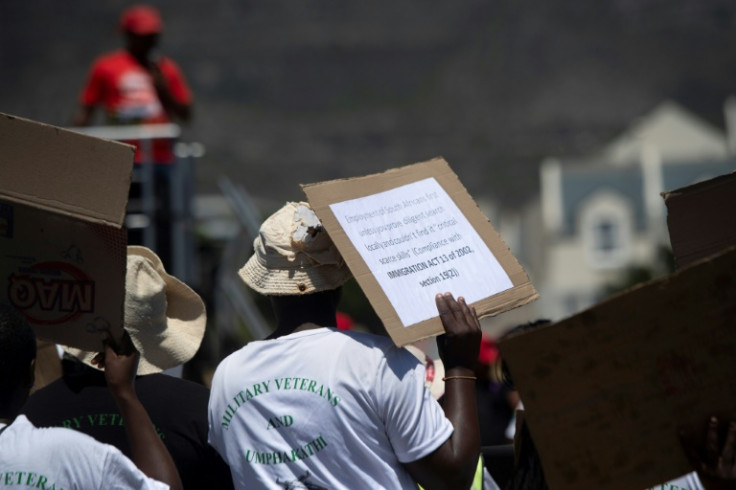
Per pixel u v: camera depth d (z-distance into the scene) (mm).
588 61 163250
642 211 96250
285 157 147750
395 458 5410
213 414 5605
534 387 4934
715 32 163750
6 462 4887
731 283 4855
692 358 4902
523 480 5898
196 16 174625
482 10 171375
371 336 5539
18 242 5547
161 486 4992
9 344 4996
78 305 5590
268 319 22016
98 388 6090
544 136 143875
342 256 5418
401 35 169000
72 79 168625
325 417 5352
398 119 156500
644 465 4941
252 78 166875
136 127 15648
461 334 5391
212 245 18562
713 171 98188
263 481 5398
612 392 4930
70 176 5473
